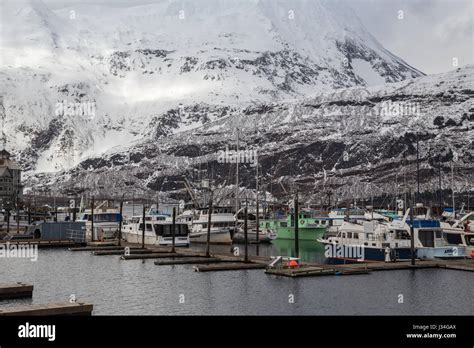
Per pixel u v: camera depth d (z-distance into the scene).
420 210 154.50
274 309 61.00
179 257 98.31
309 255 106.62
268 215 174.00
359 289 69.00
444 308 61.22
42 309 52.69
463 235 97.88
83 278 79.75
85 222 131.75
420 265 82.06
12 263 95.31
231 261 91.88
